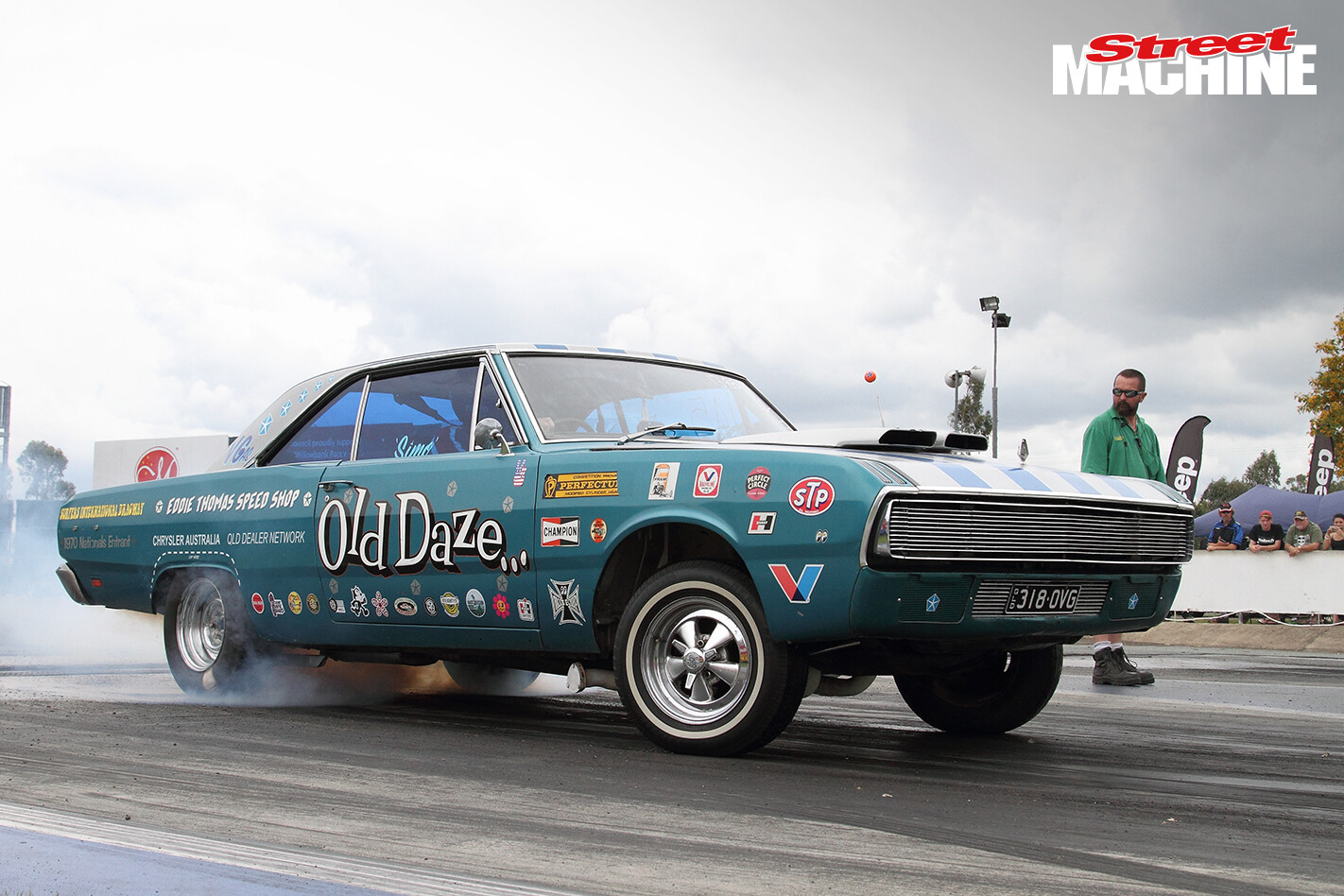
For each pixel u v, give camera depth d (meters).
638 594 3.89
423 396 4.80
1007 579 3.55
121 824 2.62
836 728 4.70
